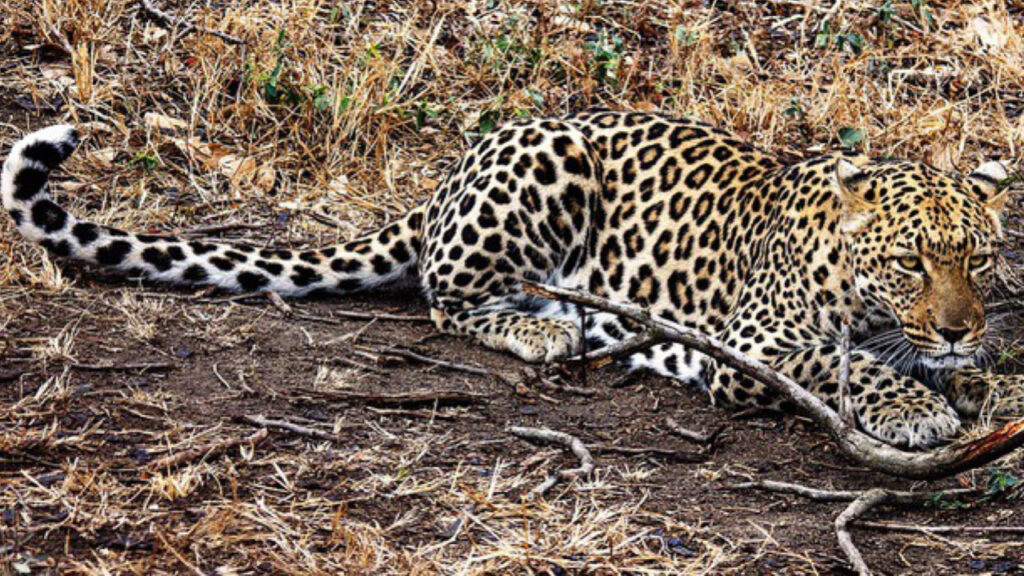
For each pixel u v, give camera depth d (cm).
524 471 835
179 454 790
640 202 1078
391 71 1354
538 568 722
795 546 765
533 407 940
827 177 988
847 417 830
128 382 895
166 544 683
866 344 985
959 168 1368
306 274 1083
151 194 1205
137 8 1461
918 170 950
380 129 1308
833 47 1565
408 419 893
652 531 771
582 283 1086
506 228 1056
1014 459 865
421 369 981
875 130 1409
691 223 1059
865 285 937
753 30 1611
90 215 1155
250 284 1073
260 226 1191
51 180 1197
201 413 863
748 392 952
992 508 819
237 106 1308
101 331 969
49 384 874
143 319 993
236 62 1372
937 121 1431
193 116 1297
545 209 1062
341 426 868
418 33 1476
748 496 831
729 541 764
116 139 1269
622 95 1446
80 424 827
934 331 898
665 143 1095
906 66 1580
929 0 1700
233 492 756
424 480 809
